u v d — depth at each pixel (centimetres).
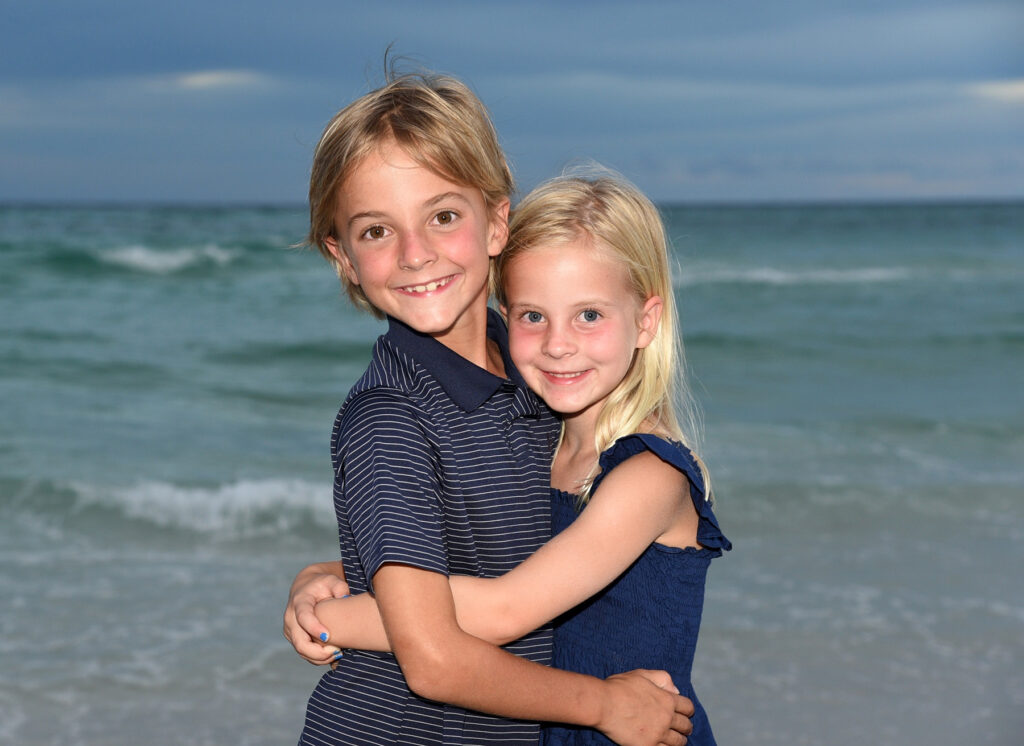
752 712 432
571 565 182
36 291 1822
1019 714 432
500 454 192
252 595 548
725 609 530
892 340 1529
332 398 1063
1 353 1233
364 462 177
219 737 414
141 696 440
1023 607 537
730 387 1162
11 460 764
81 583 555
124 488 697
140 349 1303
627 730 185
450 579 177
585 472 208
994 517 684
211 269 2164
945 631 507
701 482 197
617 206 207
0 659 464
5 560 586
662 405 217
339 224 194
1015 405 1062
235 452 822
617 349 205
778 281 2395
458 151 187
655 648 200
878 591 556
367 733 185
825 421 970
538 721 188
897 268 2716
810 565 595
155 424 914
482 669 168
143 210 5784
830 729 420
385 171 184
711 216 6819
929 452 861
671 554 199
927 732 420
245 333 1454
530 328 208
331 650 192
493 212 207
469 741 184
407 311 189
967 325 1694
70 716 423
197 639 492
